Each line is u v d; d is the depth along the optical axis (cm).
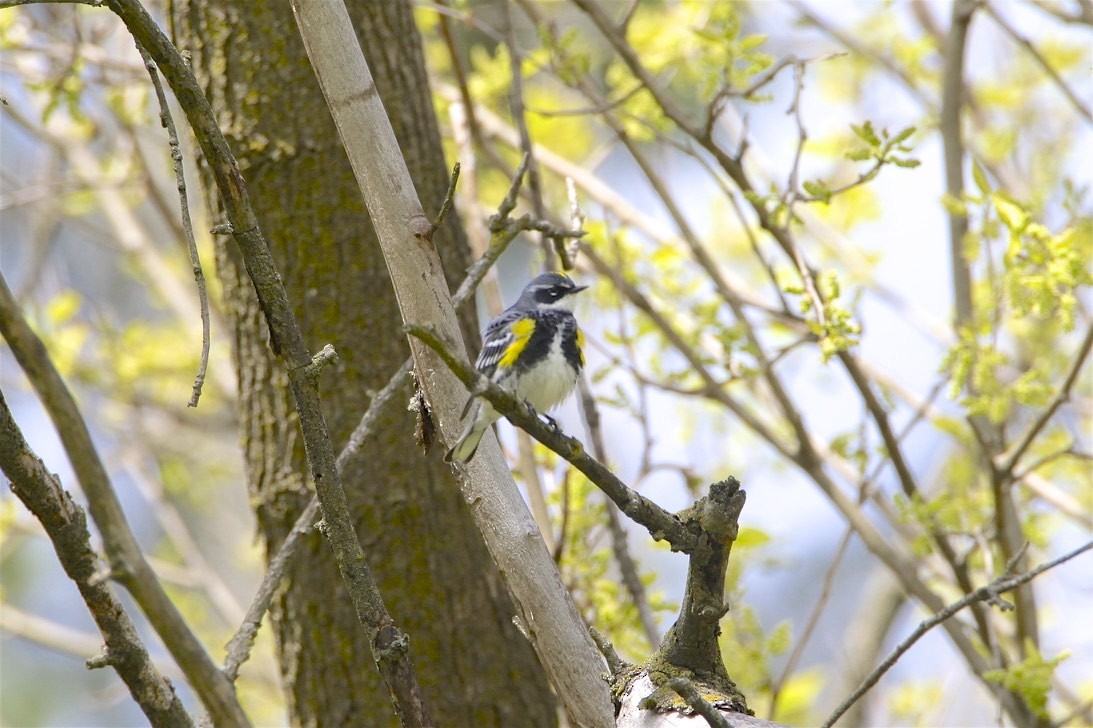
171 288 1767
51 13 1538
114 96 1508
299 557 1023
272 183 1031
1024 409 1529
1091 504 1531
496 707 1031
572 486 1194
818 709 1888
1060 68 1653
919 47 1590
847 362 1172
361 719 1009
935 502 1167
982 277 1387
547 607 721
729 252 1731
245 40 1036
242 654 770
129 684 717
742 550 1289
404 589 1023
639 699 716
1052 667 1012
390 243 723
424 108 1082
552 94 1753
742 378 1166
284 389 1038
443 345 596
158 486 1741
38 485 689
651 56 1363
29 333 712
